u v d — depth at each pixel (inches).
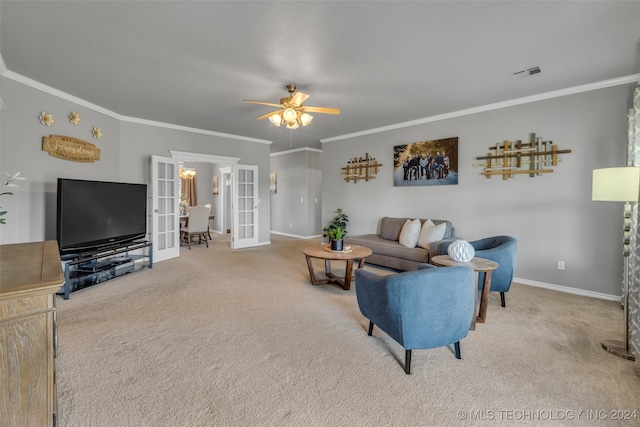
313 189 324.2
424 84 136.3
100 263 161.9
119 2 79.7
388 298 77.6
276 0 78.7
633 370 78.8
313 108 130.4
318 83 135.2
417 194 199.2
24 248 65.1
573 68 119.3
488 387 72.1
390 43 100.6
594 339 95.3
